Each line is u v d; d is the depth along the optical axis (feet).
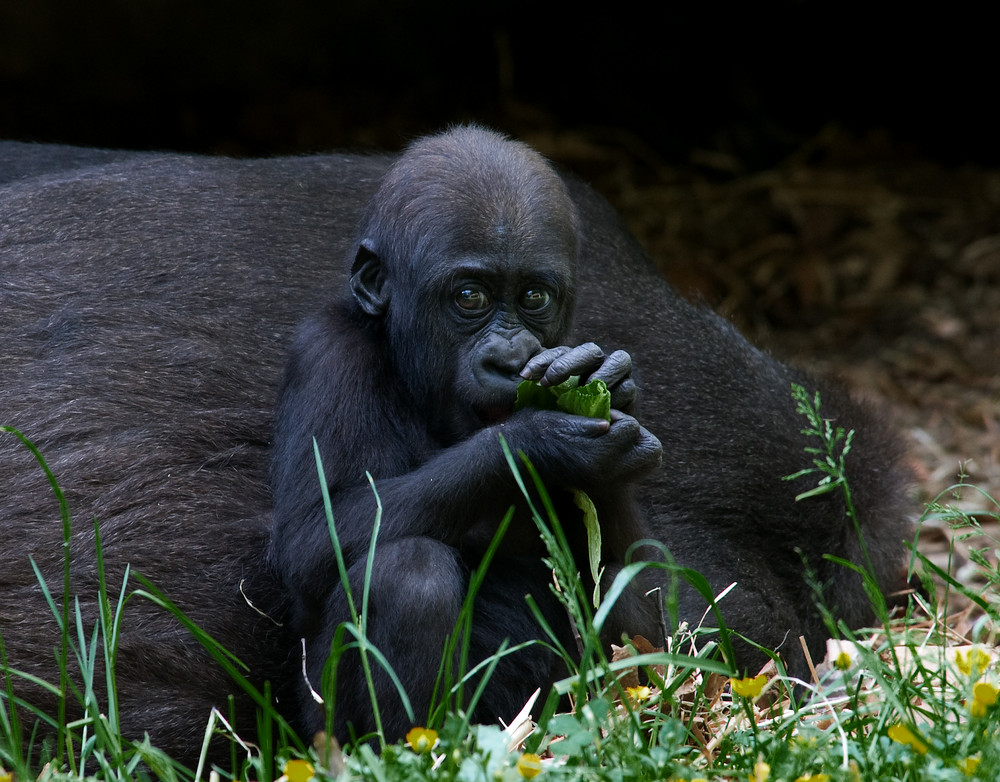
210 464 29.50
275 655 28.35
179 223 32.24
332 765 21.17
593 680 23.13
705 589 23.65
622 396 24.26
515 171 25.77
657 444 24.03
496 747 20.34
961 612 34.65
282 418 27.12
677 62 80.02
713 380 34.14
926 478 49.14
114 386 29.50
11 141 38.60
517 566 27.30
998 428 54.19
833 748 21.74
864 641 31.50
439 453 25.59
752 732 23.16
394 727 24.30
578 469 23.80
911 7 77.82
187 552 28.48
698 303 36.88
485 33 81.05
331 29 80.12
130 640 27.09
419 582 24.22
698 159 77.41
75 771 24.34
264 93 79.77
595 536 24.57
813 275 67.62
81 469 28.48
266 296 31.83
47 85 76.64
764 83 79.92
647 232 71.05
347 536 25.07
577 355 23.70
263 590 28.63
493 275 25.07
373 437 26.25
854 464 34.27
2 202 31.96
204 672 27.66
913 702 25.72
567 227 25.99
